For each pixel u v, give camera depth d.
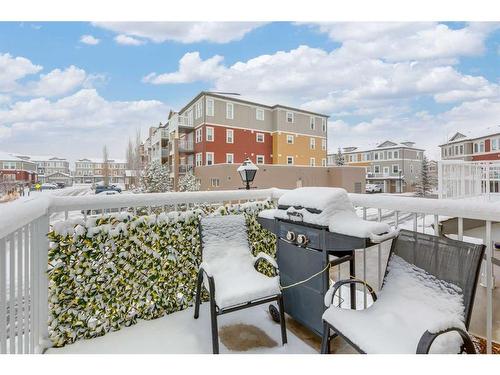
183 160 26.70
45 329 2.34
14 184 40.94
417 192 34.69
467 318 1.66
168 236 2.96
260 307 3.06
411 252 2.06
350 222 2.11
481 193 7.73
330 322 1.87
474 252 1.74
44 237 2.31
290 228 2.57
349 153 49.09
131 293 2.72
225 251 2.87
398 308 1.90
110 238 2.59
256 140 25.28
